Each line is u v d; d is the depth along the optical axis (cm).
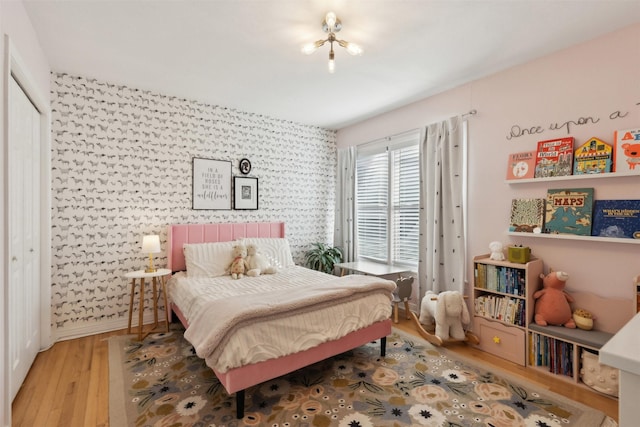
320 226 491
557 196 257
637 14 210
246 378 188
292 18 215
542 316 247
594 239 229
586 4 200
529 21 218
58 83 298
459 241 323
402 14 211
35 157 257
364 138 454
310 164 479
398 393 212
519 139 284
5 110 164
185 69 293
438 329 288
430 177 354
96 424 180
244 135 414
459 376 235
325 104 389
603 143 232
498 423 182
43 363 252
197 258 341
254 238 400
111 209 326
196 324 219
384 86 333
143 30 229
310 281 303
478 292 291
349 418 186
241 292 262
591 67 242
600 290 238
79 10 205
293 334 210
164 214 356
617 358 69
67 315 304
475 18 215
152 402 201
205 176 382
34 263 255
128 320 334
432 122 360
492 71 298
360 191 465
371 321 253
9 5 173
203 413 190
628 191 224
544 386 222
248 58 272
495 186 301
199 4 200
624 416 68
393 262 413
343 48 255
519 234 270
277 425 180
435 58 272
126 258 334
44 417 186
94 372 239
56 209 299
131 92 336
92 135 315
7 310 164
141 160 342
